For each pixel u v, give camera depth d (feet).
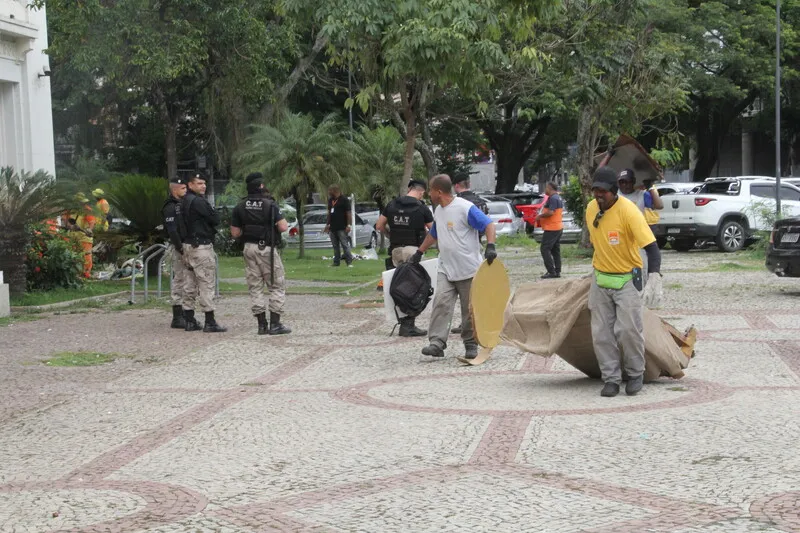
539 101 124.47
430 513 17.44
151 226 67.21
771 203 86.22
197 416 26.40
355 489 19.08
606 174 26.63
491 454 21.42
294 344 39.63
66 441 24.17
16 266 55.72
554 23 63.87
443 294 34.24
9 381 32.76
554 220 65.00
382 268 80.02
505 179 163.02
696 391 27.73
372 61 49.85
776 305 47.80
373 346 38.37
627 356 27.32
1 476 21.16
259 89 97.60
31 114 72.43
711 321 42.86
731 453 20.92
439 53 45.91
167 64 88.79
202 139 126.72
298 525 17.02
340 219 82.28
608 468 20.06
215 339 41.86
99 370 34.76
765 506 17.30
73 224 63.87
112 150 130.31
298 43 105.19
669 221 87.10
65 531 17.21
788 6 144.87
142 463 21.74
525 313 28.55
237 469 20.89
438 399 27.68
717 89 140.05
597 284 27.22
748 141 190.60
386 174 100.01
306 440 23.27
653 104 82.84
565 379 30.37
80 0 87.66
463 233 33.81
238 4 93.04
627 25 75.05
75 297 57.52
